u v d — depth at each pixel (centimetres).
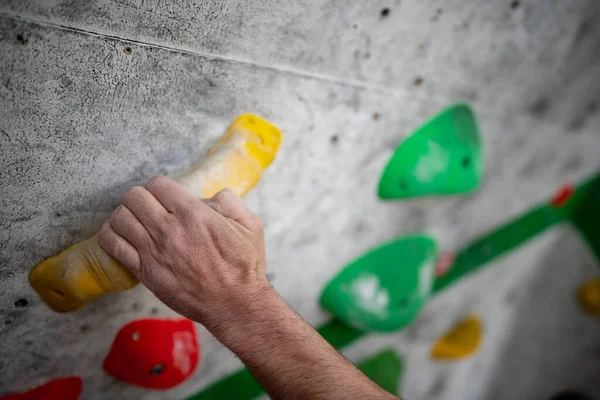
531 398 176
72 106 56
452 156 103
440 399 148
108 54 55
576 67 119
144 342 77
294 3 66
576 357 180
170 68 61
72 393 76
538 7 97
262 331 50
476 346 147
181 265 51
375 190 99
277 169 79
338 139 85
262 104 72
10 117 53
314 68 74
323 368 48
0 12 48
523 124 122
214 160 67
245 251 53
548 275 164
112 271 58
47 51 52
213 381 96
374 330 109
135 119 61
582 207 162
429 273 117
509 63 104
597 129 144
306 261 97
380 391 48
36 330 67
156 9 56
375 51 80
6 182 55
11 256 60
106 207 65
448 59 91
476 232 134
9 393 70
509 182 132
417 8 79
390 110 90
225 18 61
